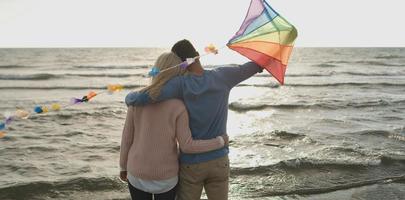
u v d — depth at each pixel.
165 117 2.67
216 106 2.71
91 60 64.19
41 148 9.51
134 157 2.77
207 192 2.91
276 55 2.70
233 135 11.16
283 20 2.75
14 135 11.04
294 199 6.04
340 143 9.91
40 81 31.00
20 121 13.46
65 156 8.77
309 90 25.81
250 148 9.59
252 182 6.80
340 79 33.09
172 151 2.75
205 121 2.71
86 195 6.20
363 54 84.81
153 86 2.63
